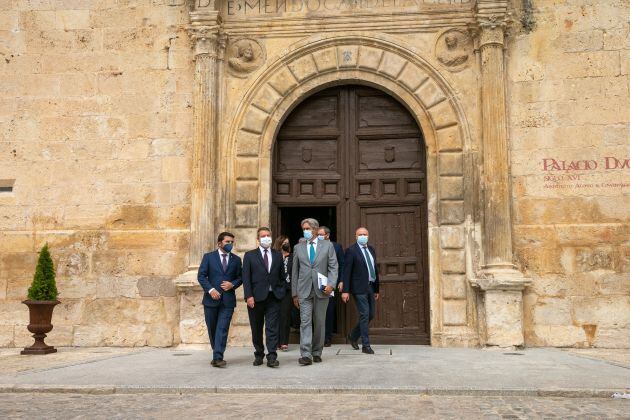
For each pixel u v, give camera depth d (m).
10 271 12.45
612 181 11.55
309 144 12.81
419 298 12.13
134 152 12.60
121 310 12.14
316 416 5.76
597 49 11.91
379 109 12.75
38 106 12.88
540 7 12.13
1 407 6.27
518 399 6.54
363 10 12.45
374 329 12.13
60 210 12.57
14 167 12.76
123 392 7.02
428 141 12.16
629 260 11.29
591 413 5.84
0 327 12.29
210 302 8.94
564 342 11.21
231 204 12.25
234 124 12.44
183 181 12.42
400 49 12.31
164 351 11.17
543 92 11.92
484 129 11.75
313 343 9.16
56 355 10.67
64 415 5.87
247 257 8.84
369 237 12.43
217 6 12.58
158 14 12.86
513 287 11.03
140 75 12.77
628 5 11.94
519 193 11.73
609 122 11.70
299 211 14.40
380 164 12.59
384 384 7.14
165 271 12.16
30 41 13.05
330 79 12.53
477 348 11.20
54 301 11.05
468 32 12.21
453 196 11.88
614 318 11.18
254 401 6.52
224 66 12.62
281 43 12.59
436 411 5.95
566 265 11.41
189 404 6.37
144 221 12.39
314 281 9.02
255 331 8.83
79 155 12.70
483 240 11.62
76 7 13.05
